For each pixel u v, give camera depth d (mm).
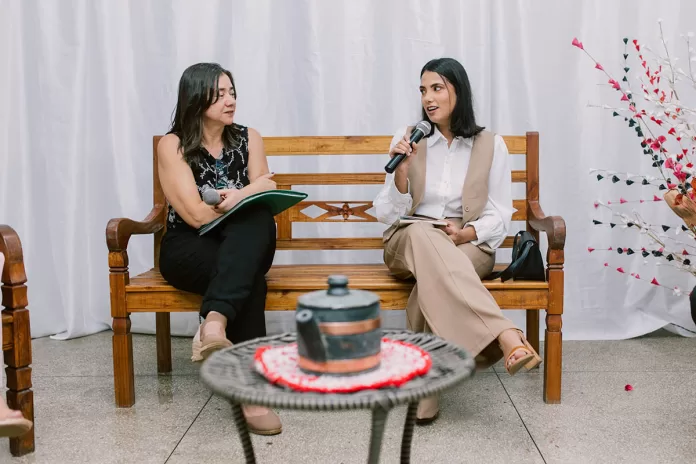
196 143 2191
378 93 2785
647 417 2018
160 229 2508
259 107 2805
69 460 1782
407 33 2754
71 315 2936
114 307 2127
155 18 2801
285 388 1056
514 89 2748
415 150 2102
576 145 2781
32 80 2869
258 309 2027
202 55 2797
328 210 2566
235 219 2043
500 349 1939
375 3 2758
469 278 1916
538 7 2732
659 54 2721
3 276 1770
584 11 2727
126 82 2854
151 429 1983
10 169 2883
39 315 2971
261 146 2352
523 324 2930
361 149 2547
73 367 2566
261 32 2785
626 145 2771
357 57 2781
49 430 1980
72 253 2906
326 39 2775
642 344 2785
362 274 2309
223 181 2248
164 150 2191
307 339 1089
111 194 2920
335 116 2797
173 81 2818
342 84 2787
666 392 2225
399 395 1009
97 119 2883
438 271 1931
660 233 2791
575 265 2854
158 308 2123
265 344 1309
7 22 2828
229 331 2018
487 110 2770
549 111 2773
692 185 1882
